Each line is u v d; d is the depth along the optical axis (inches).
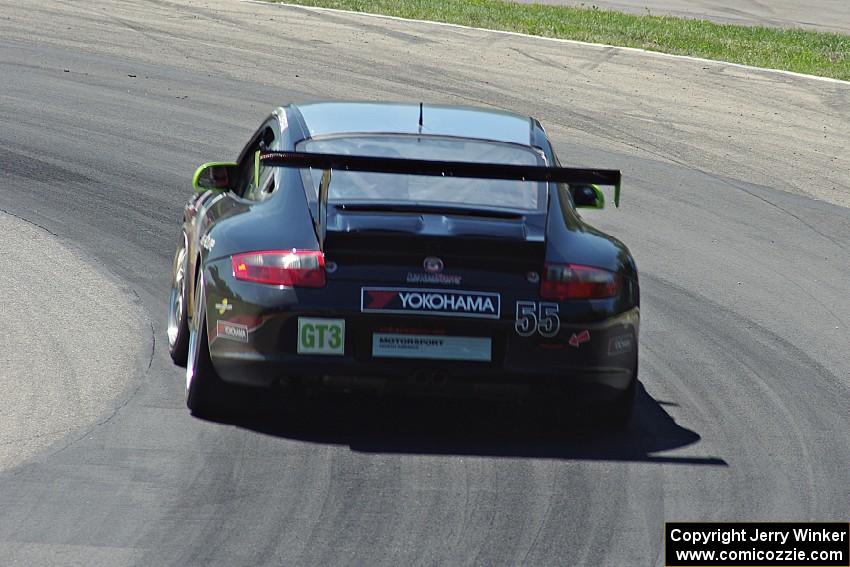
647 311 1231.5
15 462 761.0
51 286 1168.8
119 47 2532.0
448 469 783.7
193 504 711.1
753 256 1494.8
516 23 3275.1
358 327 794.2
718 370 1052.5
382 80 2429.9
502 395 823.1
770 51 3240.7
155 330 1056.2
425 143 897.5
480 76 2544.3
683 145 2101.4
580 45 3006.9
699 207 1720.0
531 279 806.5
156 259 1296.8
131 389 903.7
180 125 1969.7
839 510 761.6
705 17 4264.3
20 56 2369.6
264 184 892.0
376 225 791.7
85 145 1803.6
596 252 837.8
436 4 3538.4
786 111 2448.3
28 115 1951.3
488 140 915.4
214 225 879.7
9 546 646.5
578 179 802.8
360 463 784.3
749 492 780.0
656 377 1020.5
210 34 2738.7
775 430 905.5
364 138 900.6
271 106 2146.9
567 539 692.7
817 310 1279.5
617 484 777.6
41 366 947.3
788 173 1966.0
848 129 2330.2
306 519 698.8
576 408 868.6
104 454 778.8
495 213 821.9
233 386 837.8
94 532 669.3
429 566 649.6
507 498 743.7
